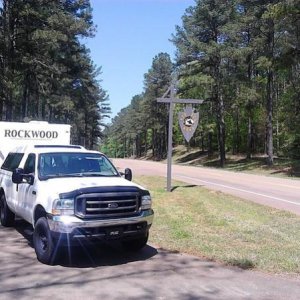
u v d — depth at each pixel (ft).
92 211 23.94
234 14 152.97
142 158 367.25
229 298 19.48
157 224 36.60
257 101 160.35
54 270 23.40
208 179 92.22
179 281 21.74
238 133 208.03
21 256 26.25
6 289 20.21
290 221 38.60
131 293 19.89
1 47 100.53
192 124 61.52
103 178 27.71
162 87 268.62
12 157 36.24
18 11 101.55
